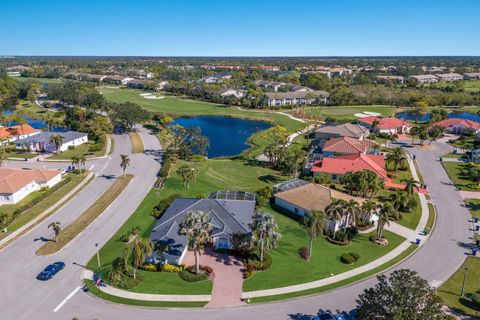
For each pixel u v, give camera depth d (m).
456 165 104.19
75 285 49.31
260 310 44.91
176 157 109.25
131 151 115.88
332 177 90.06
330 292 48.59
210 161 107.62
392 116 179.88
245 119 175.88
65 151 115.06
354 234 64.62
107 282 49.78
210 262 55.28
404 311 34.22
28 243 59.97
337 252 58.97
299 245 60.69
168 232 58.56
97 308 44.84
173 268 52.59
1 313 43.88
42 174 84.62
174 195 76.00
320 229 56.03
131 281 49.56
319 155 105.81
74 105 182.12
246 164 105.25
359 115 180.50
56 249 57.94
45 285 49.19
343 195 75.81
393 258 57.19
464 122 143.50
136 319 43.03
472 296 46.38
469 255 58.19
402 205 72.69
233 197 71.81
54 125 148.75
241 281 50.69
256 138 136.12
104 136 130.50
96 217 69.38
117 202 76.50
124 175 92.19
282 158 98.06
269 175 95.75
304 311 44.81
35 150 114.69
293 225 67.56
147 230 64.62
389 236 64.25
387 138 136.88
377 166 91.62
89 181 88.69
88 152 113.94
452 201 79.44
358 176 76.00
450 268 54.47
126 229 64.94
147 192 82.06
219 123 168.12
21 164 101.31
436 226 68.25
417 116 171.75
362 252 59.03
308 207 68.94
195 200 69.19
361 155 94.56
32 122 163.00
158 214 70.06
